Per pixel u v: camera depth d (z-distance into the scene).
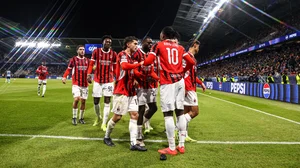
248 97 12.55
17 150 3.10
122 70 3.40
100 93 4.86
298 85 9.45
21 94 11.42
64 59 59.72
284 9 23.86
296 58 17.62
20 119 5.20
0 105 7.42
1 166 2.57
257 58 26.11
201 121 5.43
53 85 21.14
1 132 4.02
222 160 2.87
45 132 4.09
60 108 7.06
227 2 24.45
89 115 6.18
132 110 3.39
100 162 2.74
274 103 9.71
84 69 5.14
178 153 3.12
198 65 47.25
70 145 3.37
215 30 35.09
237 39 36.47
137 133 3.46
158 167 2.62
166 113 3.16
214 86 20.47
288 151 3.24
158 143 3.62
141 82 3.71
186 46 45.78
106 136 3.49
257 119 5.76
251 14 26.89
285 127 4.84
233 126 4.89
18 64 56.59
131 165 2.67
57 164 2.65
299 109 7.90
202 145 3.50
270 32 25.80
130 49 3.51
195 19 32.22
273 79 13.25
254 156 3.02
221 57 33.75
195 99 3.80
